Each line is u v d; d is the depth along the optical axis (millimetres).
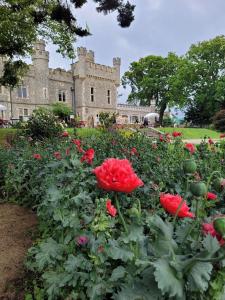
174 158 4039
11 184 4039
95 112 38469
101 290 1429
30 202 3777
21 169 4031
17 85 14750
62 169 2303
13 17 10984
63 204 1887
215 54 34500
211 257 947
